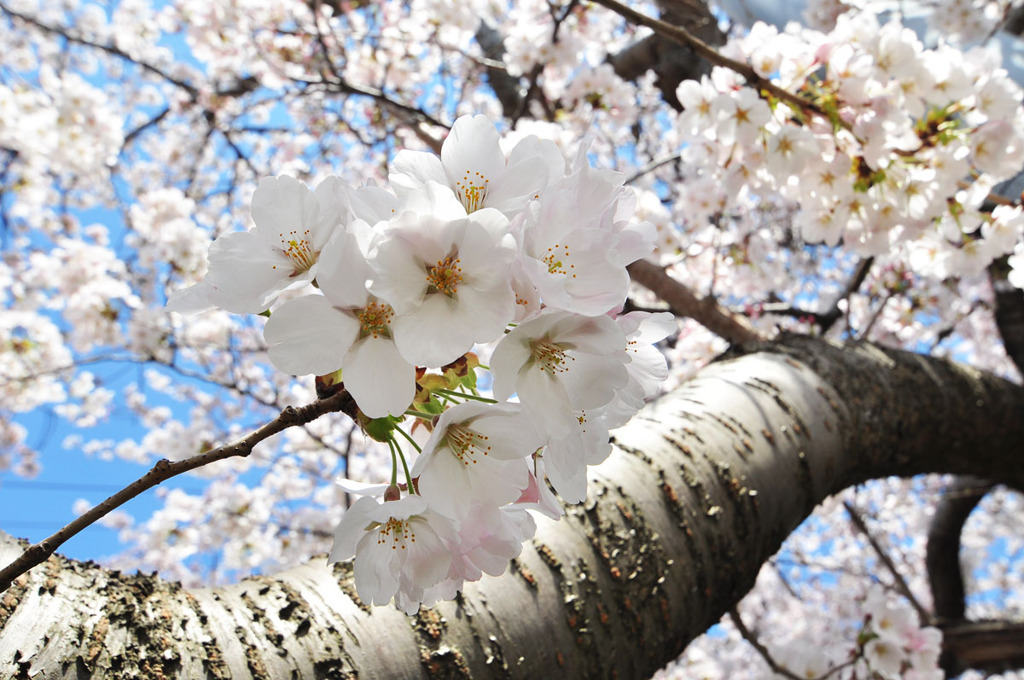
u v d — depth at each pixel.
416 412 0.20
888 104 0.46
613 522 0.30
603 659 0.28
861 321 1.05
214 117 1.25
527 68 1.05
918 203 0.50
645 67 1.18
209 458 0.18
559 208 0.19
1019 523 1.71
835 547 1.57
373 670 0.24
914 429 0.54
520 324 0.19
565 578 0.28
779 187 0.52
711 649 1.43
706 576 0.32
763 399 0.42
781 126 0.49
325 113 1.31
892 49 0.48
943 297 1.05
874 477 0.54
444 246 0.18
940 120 0.50
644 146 1.47
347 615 0.25
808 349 0.52
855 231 0.54
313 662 0.24
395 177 0.19
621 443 0.34
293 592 0.26
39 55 1.40
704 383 0.43
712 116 0.49
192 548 1.08
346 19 1.19
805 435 0.41
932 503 1.51
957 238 0.56
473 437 0.20
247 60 1.16
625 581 0.29
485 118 0.20
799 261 1.23
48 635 0.22
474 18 1.06
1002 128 0.49
